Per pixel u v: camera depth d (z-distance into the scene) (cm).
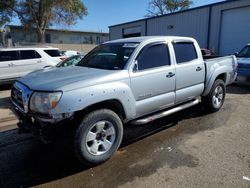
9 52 993
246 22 1523
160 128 478
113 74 347
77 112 318
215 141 411
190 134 444
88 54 485
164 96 421
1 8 2914
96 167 337
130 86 362
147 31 2353
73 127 317
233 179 299
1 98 814
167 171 321
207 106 556
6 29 3291
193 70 476
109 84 335
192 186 288
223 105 639
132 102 366
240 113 567
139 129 474
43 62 1063
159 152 375
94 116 323
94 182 302
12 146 408
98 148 341
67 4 2969
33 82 336
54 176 318
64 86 304
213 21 1722
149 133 454
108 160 354
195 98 520
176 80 439
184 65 456
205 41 1803
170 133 452
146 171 323
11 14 3020
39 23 3086
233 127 476
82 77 333
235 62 619
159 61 415
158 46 419
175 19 2036
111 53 416
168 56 432
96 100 319
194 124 496
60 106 294
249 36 1520
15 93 367
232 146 391
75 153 319
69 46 3431
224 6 1627
